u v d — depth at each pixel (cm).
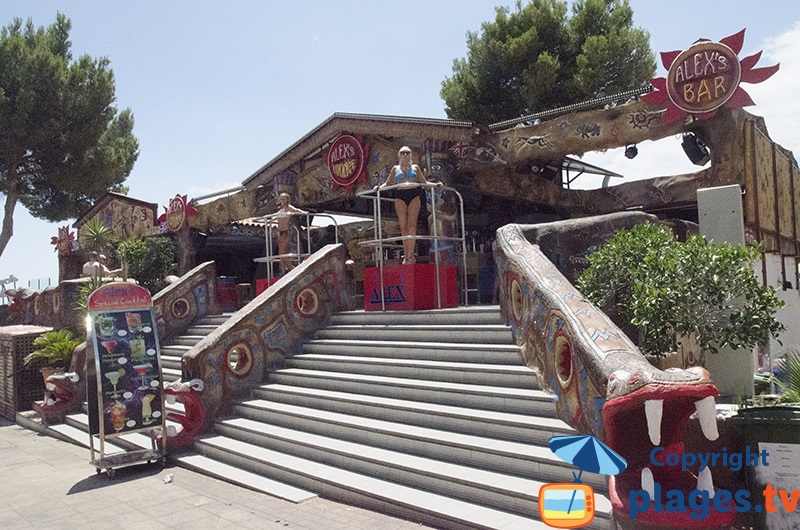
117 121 3053
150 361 808
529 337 648
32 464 859
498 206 1648
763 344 531
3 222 2459
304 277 988
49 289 1584
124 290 813
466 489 529
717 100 942
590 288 610
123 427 777
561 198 1577
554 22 2202
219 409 863
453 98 2336
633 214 727
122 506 646
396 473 590
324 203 1634
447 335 791
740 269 527
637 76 2103
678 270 530
